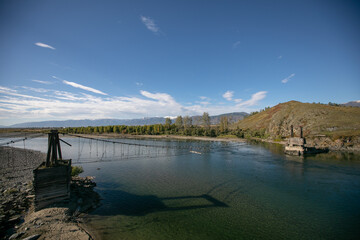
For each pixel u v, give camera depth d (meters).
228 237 18.72
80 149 83.31
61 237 16.78
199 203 26.66
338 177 40.81
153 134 169.38
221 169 47.44
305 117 128.00
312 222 21.94
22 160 53.41
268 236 19.03
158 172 43.59
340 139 87.75
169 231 19.47
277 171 45.94
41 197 20.95
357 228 20.75
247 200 28.06
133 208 24.55
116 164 52.12
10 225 18.59
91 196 27.14
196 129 158.50
